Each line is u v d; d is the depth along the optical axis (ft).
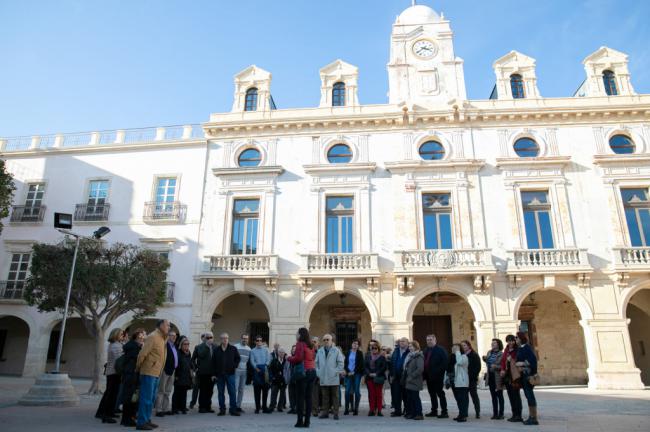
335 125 74.49
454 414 37.04
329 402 36.11
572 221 66.64
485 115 71.82
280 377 37.47
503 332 62.18
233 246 71.51
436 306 72.79
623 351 60.49
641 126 70.38
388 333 63.36
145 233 73.05
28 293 52.06
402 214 68.85
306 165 71.97
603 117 71.00
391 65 77.66
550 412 37.04
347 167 71.36
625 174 67.82
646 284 62.64
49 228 75.82
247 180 73.31
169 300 68.13
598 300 62.75
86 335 77.20
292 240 69.46
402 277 64.18
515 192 68.49
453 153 71.36
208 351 35.96
